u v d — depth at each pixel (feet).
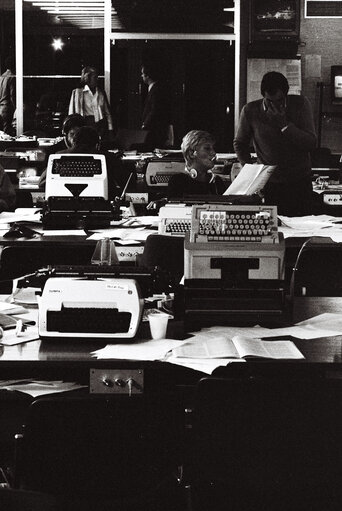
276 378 8.46
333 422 8.34
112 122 45.68
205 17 47.42
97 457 8.38
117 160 28.43
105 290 10.69
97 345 10.56
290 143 24.17
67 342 10.67
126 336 10.61
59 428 8.27
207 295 11.62
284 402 8.31
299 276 16.58
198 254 11.56
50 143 40.78
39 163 35.06
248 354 9.92
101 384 9.94
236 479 8.48
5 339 10.78
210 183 20.99
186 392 10.90
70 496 8.47
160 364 9.86
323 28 46.96
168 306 12.23
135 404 8.29
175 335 11.05
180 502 8.80
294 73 46.70
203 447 8.44
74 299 10.67
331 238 18.52
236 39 47.37
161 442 8.44
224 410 8.36
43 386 10.69
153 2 47.65
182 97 47.98
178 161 30.19
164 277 11.43
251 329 11.37
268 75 23.91
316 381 8.27
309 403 8.30
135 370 9.92
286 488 8.47
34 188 29.86
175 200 15.33
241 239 11.68
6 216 22.15
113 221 21.07
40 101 47.98
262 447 8.39
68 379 11.80
